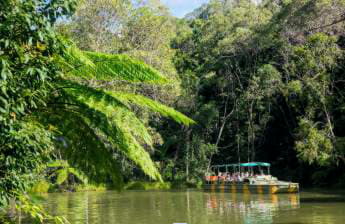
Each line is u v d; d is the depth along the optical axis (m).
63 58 5.70
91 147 7.18
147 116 26.17
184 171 39.12
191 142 39.50
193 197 24.12
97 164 7.23
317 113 29.27
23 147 4.35
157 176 6.43
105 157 7.25
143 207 18.81
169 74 26.19
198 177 37.75
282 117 36.41
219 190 27.73
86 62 5.53
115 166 7.45
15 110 4.30
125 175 34.66
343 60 28.36
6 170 4.48
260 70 33.00
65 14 4.95
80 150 7.20
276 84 31.78
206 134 40.22
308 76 27.41
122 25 26.14
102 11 24.25
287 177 34.12
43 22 4.54
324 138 24.53
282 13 31.34
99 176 7.32
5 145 4.34
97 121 6.52
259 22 38.12
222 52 38.81
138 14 26.53
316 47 26.53
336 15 27.45
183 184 36.88
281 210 15.85
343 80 27.80
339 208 15.63
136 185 35.50
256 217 14.23
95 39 24.30
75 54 5.56
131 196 26.08
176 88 26.39
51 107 6.64
